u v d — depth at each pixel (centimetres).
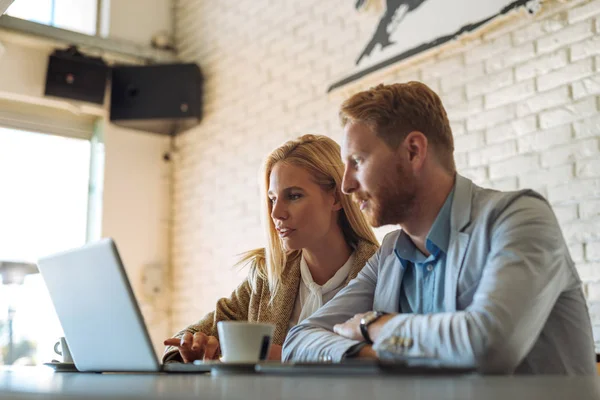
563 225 254
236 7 446
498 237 119
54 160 452
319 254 182
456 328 105
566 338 122
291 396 59
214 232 438
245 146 423
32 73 432
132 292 115
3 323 406
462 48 299
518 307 107
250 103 423
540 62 269
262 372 97
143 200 469
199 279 446
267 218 188
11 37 425
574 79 257
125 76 456
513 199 124
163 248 473
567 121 257
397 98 130
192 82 454
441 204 131
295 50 393
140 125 462
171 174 486
